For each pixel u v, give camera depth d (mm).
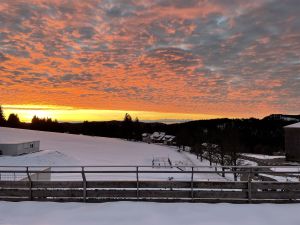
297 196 9906
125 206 9359
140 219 8477
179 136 136375
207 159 87750
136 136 199250
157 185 10328
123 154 99000
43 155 68062
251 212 8945
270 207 9297
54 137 141125
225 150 64438
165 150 124875
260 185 10102
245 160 54469
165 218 8547
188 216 8672
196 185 10242
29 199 10250
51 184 10430
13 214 8930
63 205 9625
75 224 8172
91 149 107438
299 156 46656
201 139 104125
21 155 65000
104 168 56344
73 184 10438
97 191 10227
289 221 8375
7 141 69250
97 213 8883
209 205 9484
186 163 78500
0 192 10391
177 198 10109
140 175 40312
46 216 8734
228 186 10172
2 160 57844
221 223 8227
